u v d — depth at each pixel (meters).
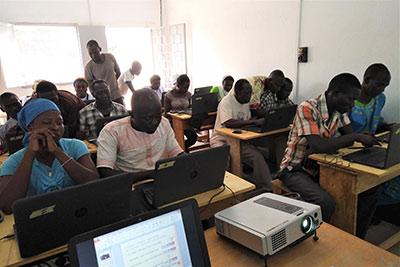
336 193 1.89
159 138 1.84
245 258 1.08
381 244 1.99
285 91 3.53
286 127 3.00
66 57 5.73
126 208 1.14
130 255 0.77
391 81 2.89
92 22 5.86
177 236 0.85
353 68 3.20
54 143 1.33
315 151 1.96
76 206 1.01
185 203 0.88
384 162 1.70
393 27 2.81
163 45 6.29
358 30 3.09
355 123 2.47
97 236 0.74
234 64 4.93
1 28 4.82
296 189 2.05
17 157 1.39
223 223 1.12
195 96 3.68
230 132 2.93
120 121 1.77
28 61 5.38
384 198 2.42
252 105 3.41
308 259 1.06
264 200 1.25
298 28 3.70
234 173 2.99
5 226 1.25
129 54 6.84
